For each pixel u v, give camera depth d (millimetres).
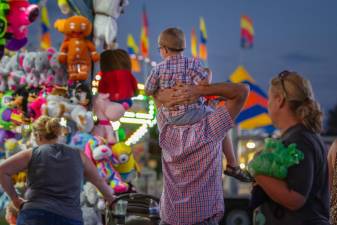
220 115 5164
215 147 5184
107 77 8969
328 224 4375
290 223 4277
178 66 5605
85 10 9297
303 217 4289
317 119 4375
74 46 8766
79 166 6344
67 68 8953
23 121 9617
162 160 5293
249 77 18656
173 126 5258
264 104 18125
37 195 6184
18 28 8930
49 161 6227
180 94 5230
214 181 5176
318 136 4395
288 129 4375
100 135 8867
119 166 8742
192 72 5617
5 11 8789
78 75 8805
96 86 9328
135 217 6449
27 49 10500
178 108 5258
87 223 8430
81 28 8789
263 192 4359
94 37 9391
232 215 14359
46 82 9062
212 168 5164
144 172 17797
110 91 8914
